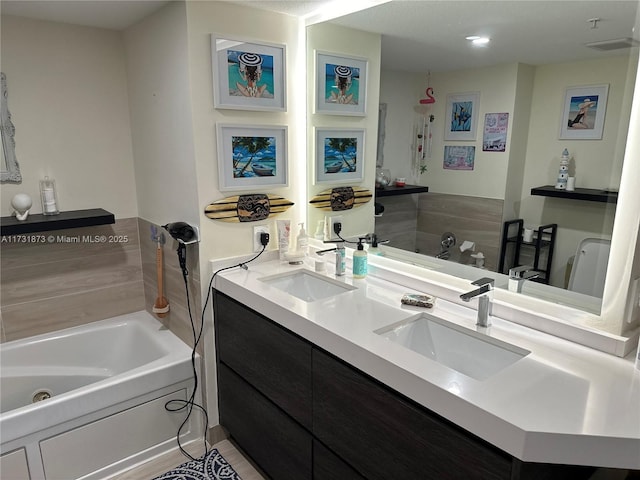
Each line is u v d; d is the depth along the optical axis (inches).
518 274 63.2
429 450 48.2
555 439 39.2
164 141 89.7
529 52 58.2
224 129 82.4
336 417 61.1
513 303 64.1
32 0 77.3
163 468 86.3
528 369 49.9
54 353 99.0
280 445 75.2
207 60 78.4
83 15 86.9
